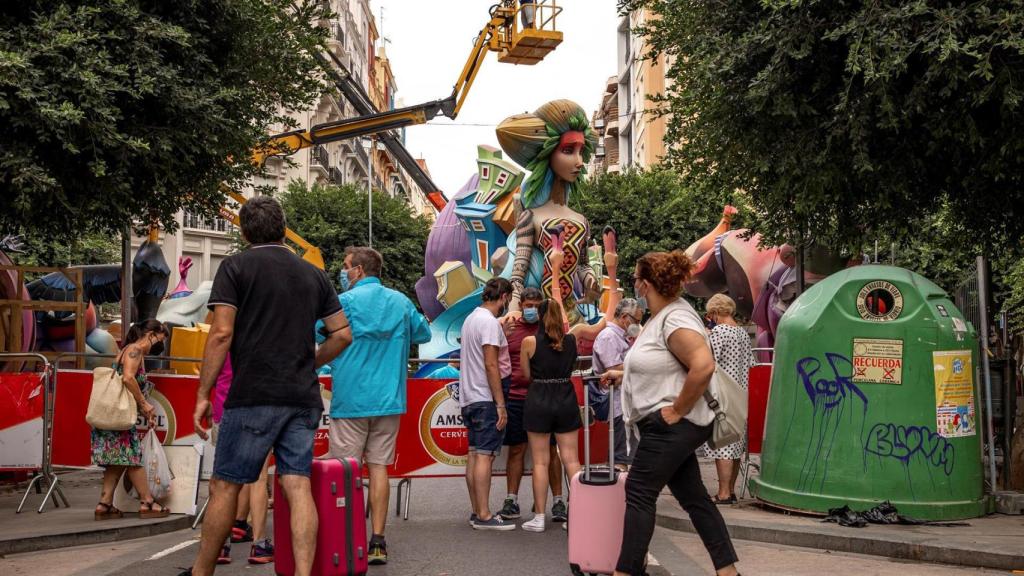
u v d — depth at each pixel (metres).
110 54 9.84
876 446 8.07
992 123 8.62
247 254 5.45
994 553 6.37
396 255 44.97
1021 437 9.53
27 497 10.51
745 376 9.31
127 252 12.92
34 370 13.73
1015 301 18.19
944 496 8.01
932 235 12.51
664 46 13.20
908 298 8.20
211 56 11.77
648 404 5.30
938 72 7.95
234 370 5.36
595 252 16.53
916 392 8.07
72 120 8.98
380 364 6.90
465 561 6.85
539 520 8.11
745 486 10.28
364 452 7.01
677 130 13.12
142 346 8.68
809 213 10.16
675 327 5.23
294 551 5.31
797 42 8.84
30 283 19.03
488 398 8.25
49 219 10.62
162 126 10.47
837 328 8.27
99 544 7.86
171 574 6.46
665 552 7.12
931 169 9.53
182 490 8.88
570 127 14.12
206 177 11.84
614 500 5.91
